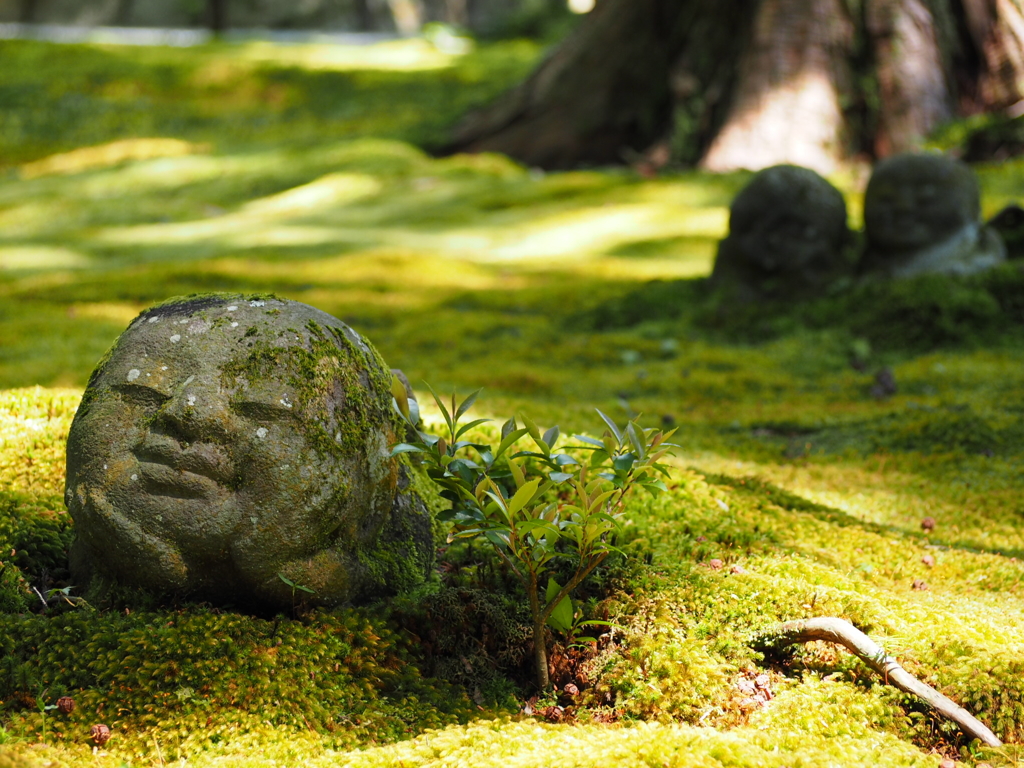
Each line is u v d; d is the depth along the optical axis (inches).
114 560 102.0
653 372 279.9
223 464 99.4
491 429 157.2
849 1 534.9
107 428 101.6
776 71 542.0
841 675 103.0
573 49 632.4
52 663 97.0
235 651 98.0
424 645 110.7
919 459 198.4
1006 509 169.8
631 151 610.9
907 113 525.7
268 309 107.3
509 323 330.0
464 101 791.7
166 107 813.9
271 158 652.7
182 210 550.0
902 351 285.0
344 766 87.4
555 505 101.3
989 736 92.1
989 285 292.4
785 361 286.4
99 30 1203.2
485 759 87.4
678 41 597.6
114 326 297.0
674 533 128.2
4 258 430.3
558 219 484.7
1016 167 472.1
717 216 471.8
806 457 203.9
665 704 99.9
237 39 1053.8
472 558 126.3
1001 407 225.1
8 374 226.4
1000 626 111.0
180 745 90.0
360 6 1360.7
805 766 87.7
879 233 311.1
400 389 107.4
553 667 109.7
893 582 128.0
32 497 127.4
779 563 119.6
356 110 792.9
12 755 80.4
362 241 446.9
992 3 528.7
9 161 719.1
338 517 104.3
